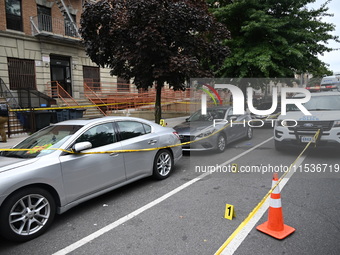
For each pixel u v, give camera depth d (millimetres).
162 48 6848
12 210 3088
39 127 10641
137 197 4480
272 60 12664
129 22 7082
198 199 4312
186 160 6918
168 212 3861
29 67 14508
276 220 3152
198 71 7266
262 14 12430
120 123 4793
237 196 4395
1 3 13367
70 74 16500
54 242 3170
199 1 8023
